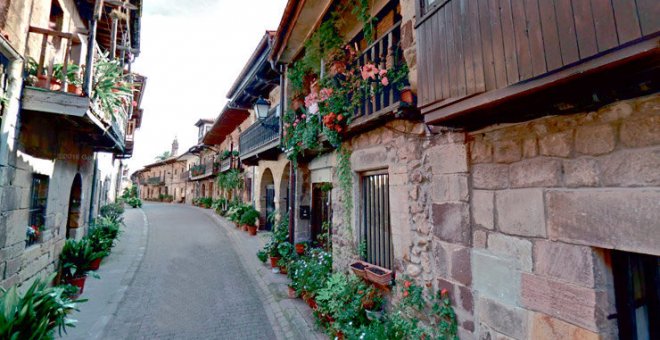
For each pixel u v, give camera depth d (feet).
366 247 13.37
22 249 13.46
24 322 9.18
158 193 126.00
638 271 5.48
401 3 10.68
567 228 5.58
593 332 5.10
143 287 19.93
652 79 4.25
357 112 12.10
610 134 5.06
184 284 20.79
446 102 6.59
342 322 11.81
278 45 19.70
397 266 10.75
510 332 6.50
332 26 14.89
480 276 7.32
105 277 21.09
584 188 5.36
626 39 3.74
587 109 5.33
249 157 32.55
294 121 19.06
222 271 23.99
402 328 9.62
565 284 5.56
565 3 4.46
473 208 7.64
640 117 4.70
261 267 24.29
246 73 32.09
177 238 36.47
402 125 10.53
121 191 96.68
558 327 5.63
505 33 5.36
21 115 12.73
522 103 5.52
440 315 8.29
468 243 7.68
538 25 4.82
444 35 6.79
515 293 6.46
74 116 14.94
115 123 20.67
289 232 24.47
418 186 9.77
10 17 11.60
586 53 4.16
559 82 4.53
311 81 19.40
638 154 4.67
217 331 14.37
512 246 6.58
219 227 44.57
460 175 7.98
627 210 4.72
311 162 23.53
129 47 25.12
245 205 44.42
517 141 6.64
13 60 11.75
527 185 6.35
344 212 14.82
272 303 17.34
